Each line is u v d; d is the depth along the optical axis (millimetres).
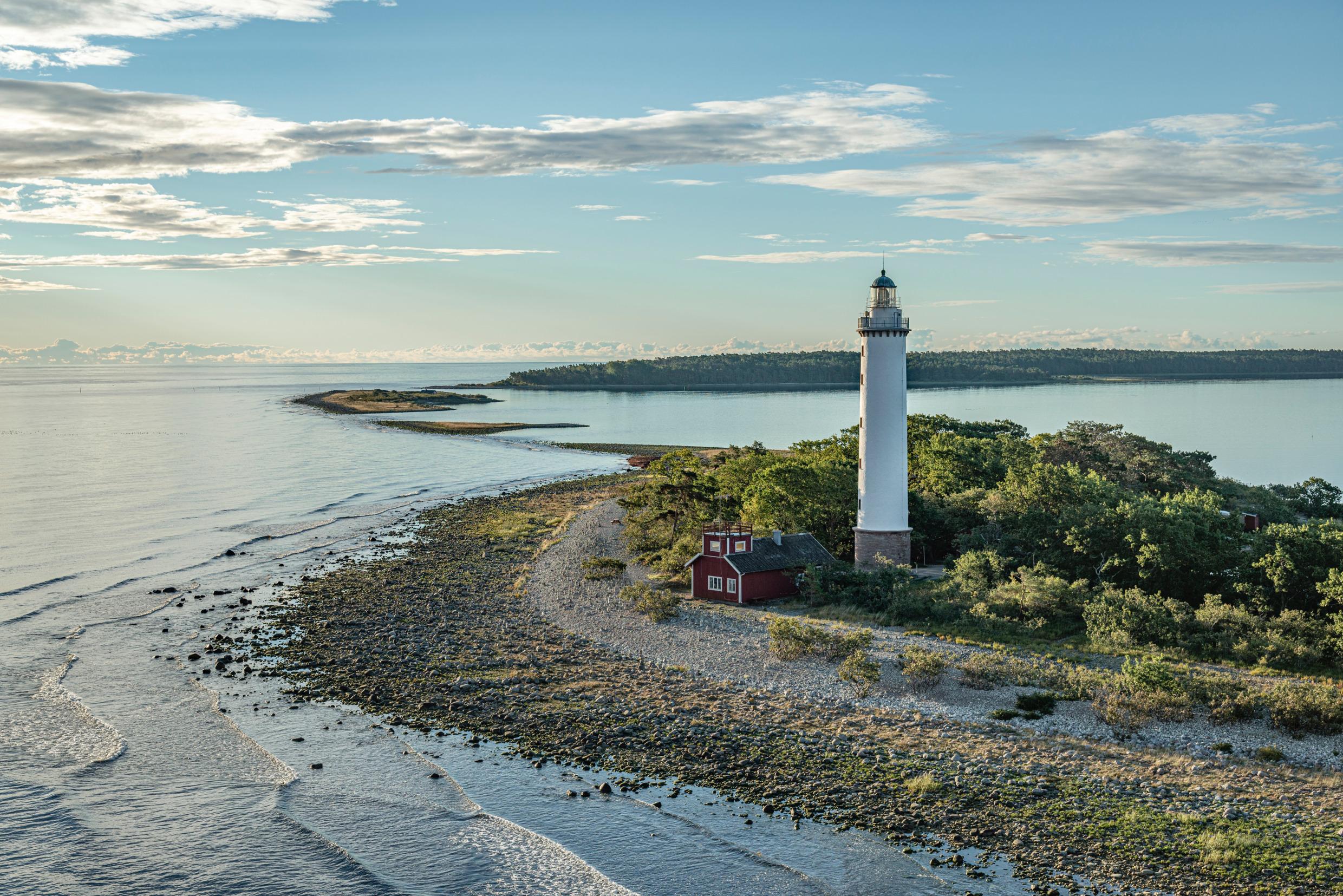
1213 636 49719
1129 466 92188
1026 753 36812
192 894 29078
